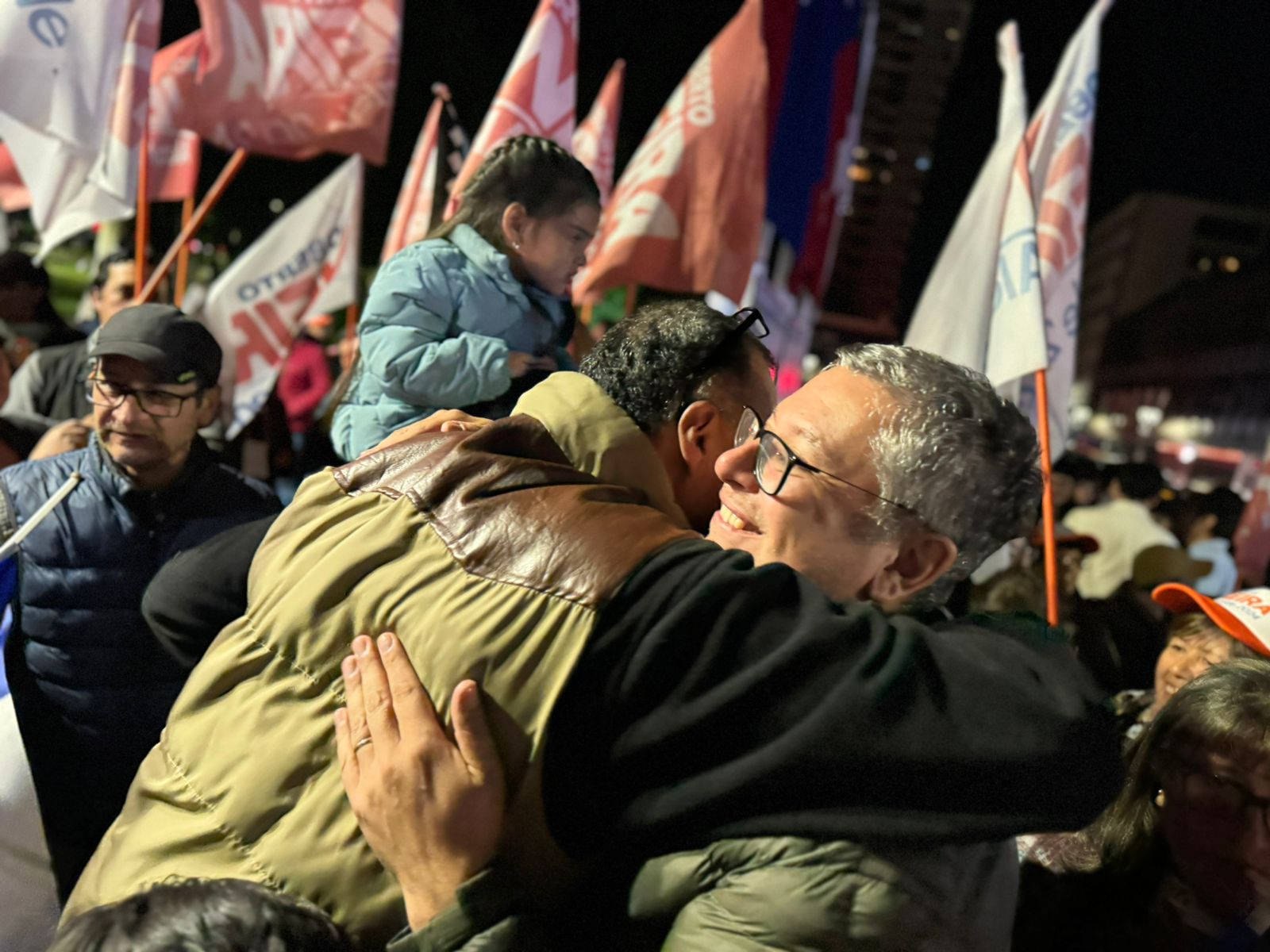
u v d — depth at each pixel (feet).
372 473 3.56
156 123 12.62
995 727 2.85
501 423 3.65
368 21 10.62
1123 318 291.58
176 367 6.68
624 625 3.08
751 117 11.35
